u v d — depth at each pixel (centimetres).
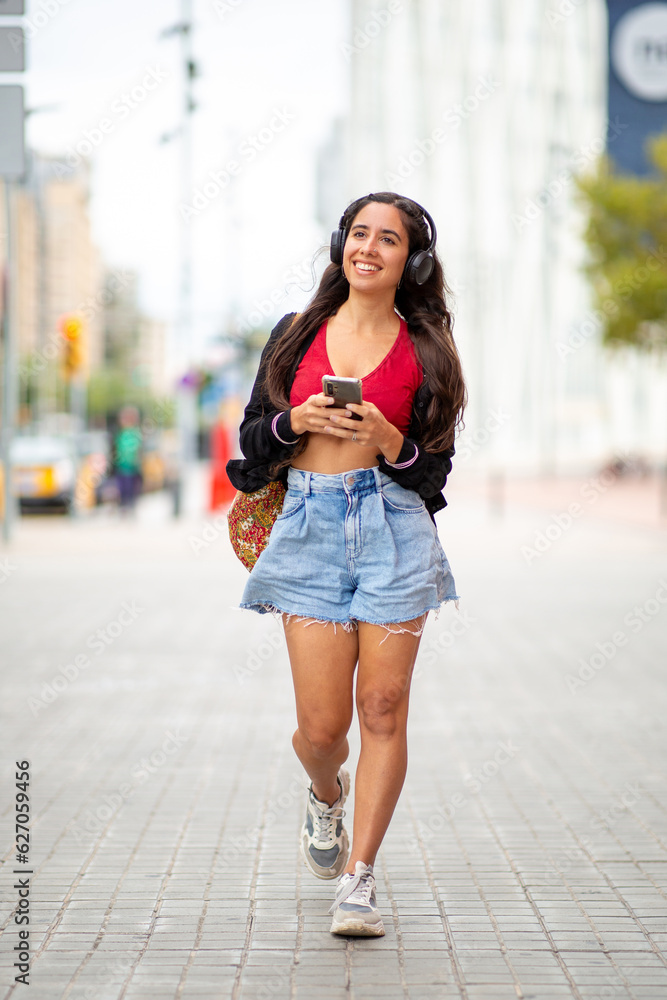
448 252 6009
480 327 6056
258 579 378
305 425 357
